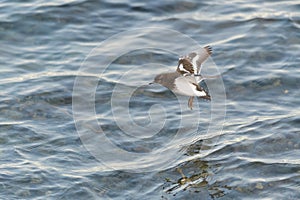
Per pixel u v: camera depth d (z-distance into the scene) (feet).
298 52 61.21
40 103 54.80
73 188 44.88
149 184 45.34
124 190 44.80
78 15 67.51
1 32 64.90
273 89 56.13
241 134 50.26
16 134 50.70
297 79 57.11
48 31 65.26
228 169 46.50
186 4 69.41
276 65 59.47
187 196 43.96
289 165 46.42
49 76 58.54
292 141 49.01
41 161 47.70
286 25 65.26
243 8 68.90
